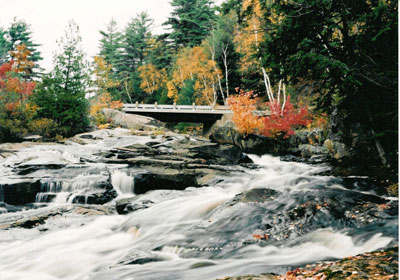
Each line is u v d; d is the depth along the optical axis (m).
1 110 28.75
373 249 5.25
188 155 20.19
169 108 36.00
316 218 6.90
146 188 14.48
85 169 14.97
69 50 31.75
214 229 7.18
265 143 26.91
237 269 4.97
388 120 12.31
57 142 25.81
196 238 6.74
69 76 31.83
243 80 41.22
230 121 29.45
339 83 11.79
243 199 8.59
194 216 8.77
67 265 6.51
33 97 30.72
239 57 43.31
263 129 27.59
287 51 11.86
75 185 13.49
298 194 8.49
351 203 7.54
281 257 5.48
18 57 44.94
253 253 5.80
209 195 11.43
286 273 4.39
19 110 29.97
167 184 14.70
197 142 22.61
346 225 6.52
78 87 31.78
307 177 11.97
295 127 27.89
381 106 12.38
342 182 11.09
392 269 3.90
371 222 6.44
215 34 43.50
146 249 6.70
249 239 6.46
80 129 31.77
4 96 30.20
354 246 5.59
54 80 30.98
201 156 20.66
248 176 16.55
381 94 11.72
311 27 11.59
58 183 13.55
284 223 6.96
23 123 29.11
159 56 59.19
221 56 43.09
